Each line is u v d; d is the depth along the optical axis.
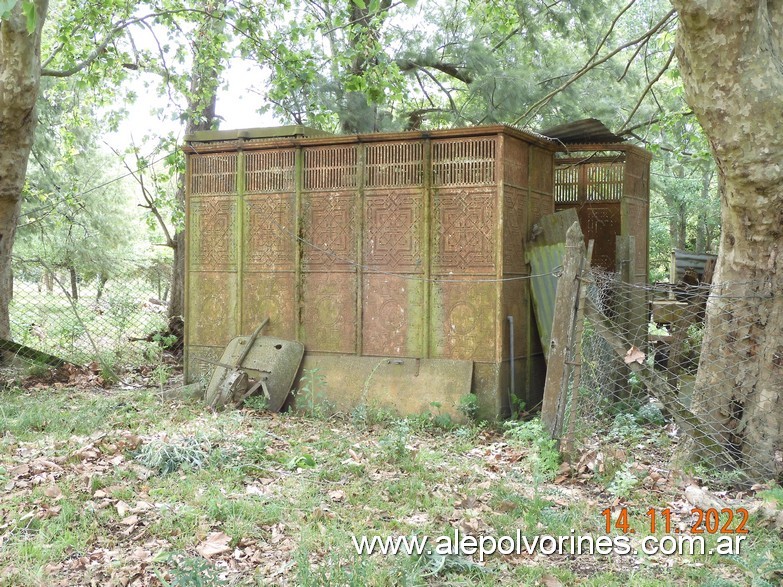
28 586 4.20
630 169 10.52
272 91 14.27
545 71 15.10
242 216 10.00
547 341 9.07
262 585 4.24
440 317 8.91
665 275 26.28
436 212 8.92
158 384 11.07
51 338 12.74
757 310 6.62
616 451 6.77
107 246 21.44
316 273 9.58
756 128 6.13
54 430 7.70
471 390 8.70
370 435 8.05
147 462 6.40
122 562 4.51
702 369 6.93
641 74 19.75
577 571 4.63
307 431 8.08
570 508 5.64
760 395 6.58
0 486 5.80
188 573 4.06
